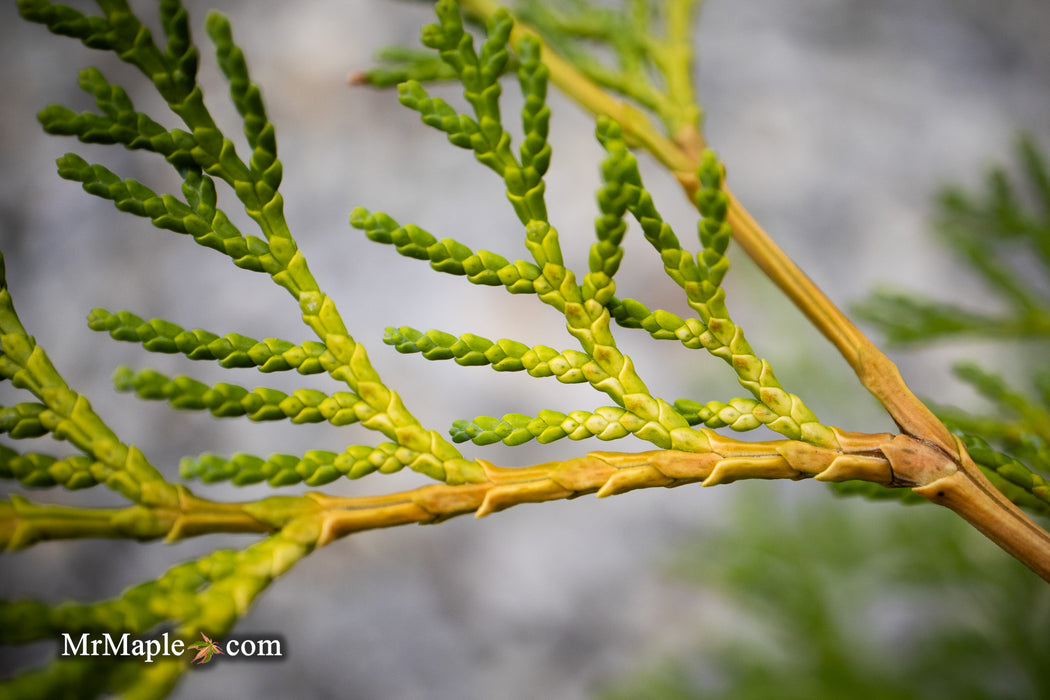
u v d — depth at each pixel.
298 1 0.55
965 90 0.54
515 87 0.52
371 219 0.13
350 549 0.45
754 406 0.13
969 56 0.55
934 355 0.44
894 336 0.19
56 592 0.42
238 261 0.13
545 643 0.44
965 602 0.27
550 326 0.48
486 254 0.13
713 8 0.57
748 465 0.13
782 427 0.13
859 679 0.26
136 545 0.43
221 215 0.13
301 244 0.49
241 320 0.47
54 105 0.13
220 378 0.44
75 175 0.13
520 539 0.46
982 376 0.15
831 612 0.28
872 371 0.13
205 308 0.47
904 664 0.27
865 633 0.29
